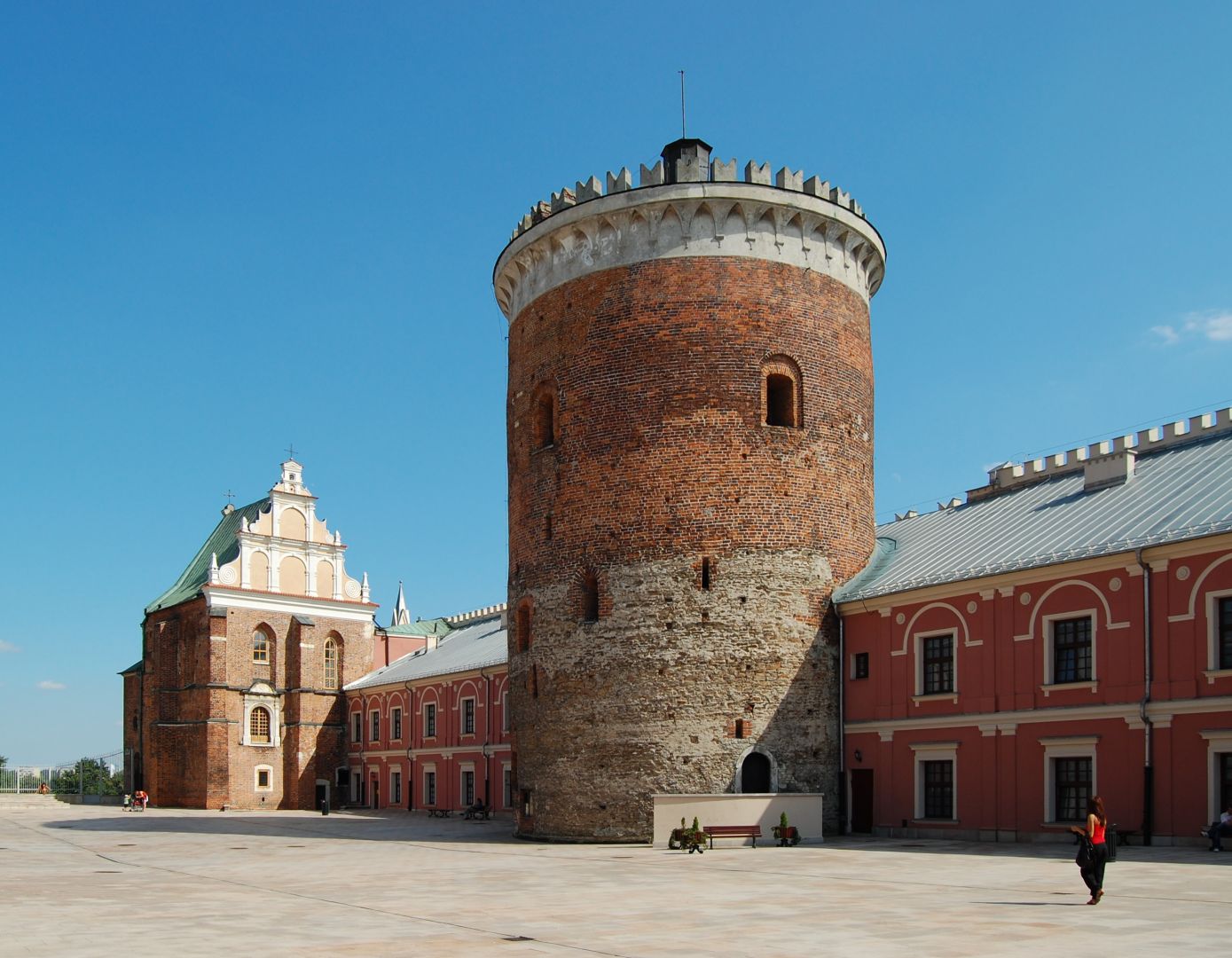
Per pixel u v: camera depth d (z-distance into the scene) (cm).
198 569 10044
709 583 4216
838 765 4328
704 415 4316
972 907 2116
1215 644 3269
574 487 4459
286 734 9100
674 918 2084
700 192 4400
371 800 8825
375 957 1712
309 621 9238
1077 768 3594
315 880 3019
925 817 4041
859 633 4341
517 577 4722
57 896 2661
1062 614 3675
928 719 4028
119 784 10325
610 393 4422
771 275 4456
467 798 7494
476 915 2191
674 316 4381
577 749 4281
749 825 3866
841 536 4484
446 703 7844
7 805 9106
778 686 4216
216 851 4284
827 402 4509
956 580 3962
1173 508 3638
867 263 4894
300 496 9506
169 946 1847
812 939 1795
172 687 9262
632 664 4209
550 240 4659
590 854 3697
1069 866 2881
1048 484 4584
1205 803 3225
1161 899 2159
